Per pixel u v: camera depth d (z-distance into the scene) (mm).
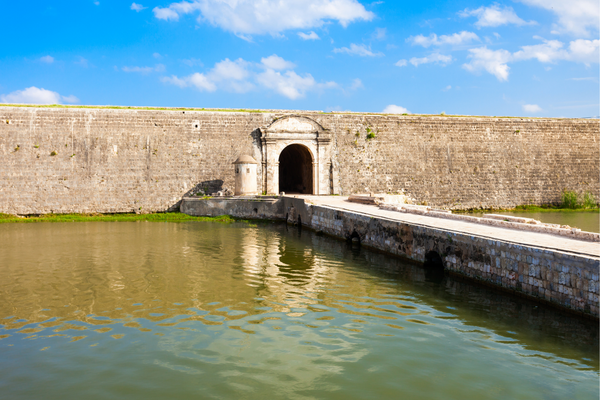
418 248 17062
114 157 33656
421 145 39062
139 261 17625
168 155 34781
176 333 10141
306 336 9992
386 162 38562
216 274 15641
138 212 33938
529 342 9617
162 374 8164
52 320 10953
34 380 7922
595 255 10641
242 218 32594
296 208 30047
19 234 24531
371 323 10820
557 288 11164
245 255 19094
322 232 25719
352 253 19719
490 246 13453
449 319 11070
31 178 32094
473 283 14219
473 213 37156
